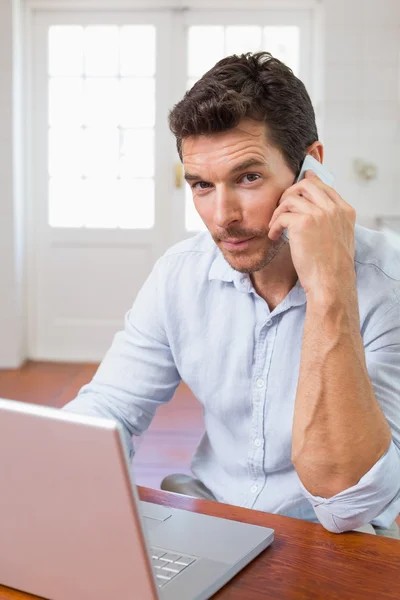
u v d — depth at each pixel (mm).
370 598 845
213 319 1361
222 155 1124
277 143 1154
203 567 889
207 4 4676
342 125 4598
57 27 4781
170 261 1417
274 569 913
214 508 1085
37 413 728
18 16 4613
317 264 1110
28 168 4852
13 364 4766
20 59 4695
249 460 1351
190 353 1384
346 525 1019
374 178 4621
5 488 782
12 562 833
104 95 4824
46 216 4910
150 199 4883
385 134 4590
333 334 1077
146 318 1416
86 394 1391
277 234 1163
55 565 801
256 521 1047
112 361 1422
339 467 1041
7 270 4695
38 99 4840
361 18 4516
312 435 1058
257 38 4742
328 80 4566
